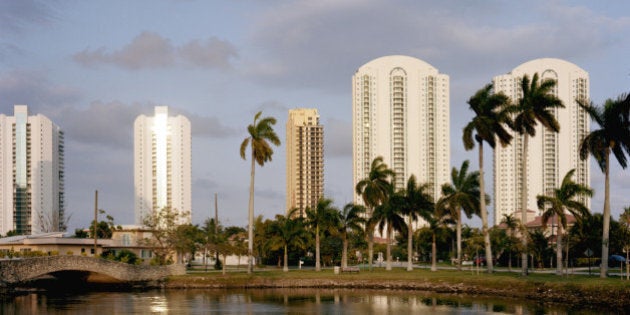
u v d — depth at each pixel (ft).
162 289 288.30
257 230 454.81
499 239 399.44
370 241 349.82
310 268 415.23
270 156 318.24
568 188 265.95
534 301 226.17
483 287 254.68
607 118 227.81
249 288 289.33
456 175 327.47
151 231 376.68
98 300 237.66
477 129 291.99
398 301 231.71
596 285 213.05
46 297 250.37
